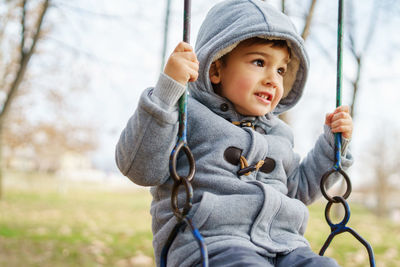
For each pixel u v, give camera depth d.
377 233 6.91
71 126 15.67
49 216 7.99
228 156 1.47
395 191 19.39
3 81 10.13
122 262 4.21
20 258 4.16
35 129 14.59
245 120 1.60
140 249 4.87
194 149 1.50
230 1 1.66
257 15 1.54
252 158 1.51
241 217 1.35
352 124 1.64
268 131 1.71
